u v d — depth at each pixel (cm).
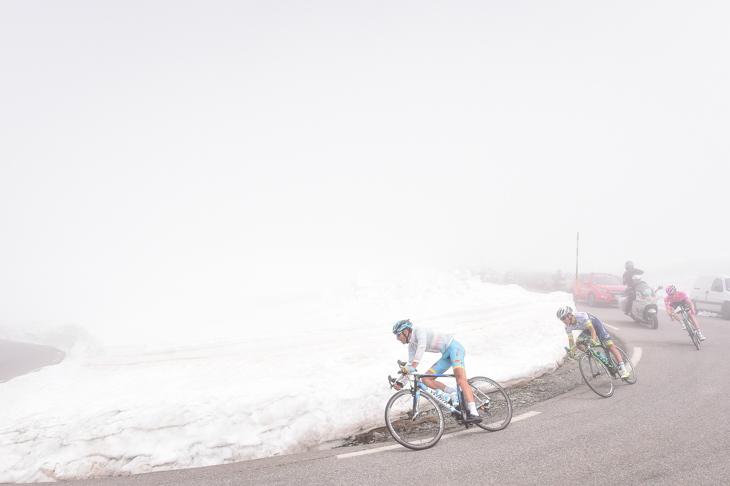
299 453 487
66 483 455
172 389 786
